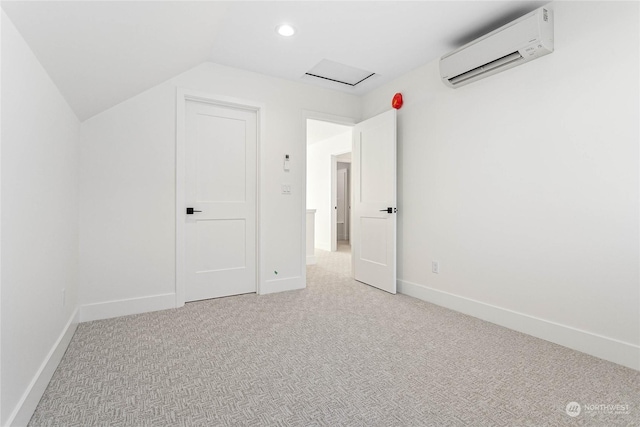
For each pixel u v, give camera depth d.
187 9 1.67
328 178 6.48
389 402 1.40
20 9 1.04
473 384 1.54
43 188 1.47
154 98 2.60
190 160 2.85
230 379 1.58
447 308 2.72
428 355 1.85
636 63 1.68
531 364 1.74
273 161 3.18
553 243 2.04
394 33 2.39
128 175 2.50
